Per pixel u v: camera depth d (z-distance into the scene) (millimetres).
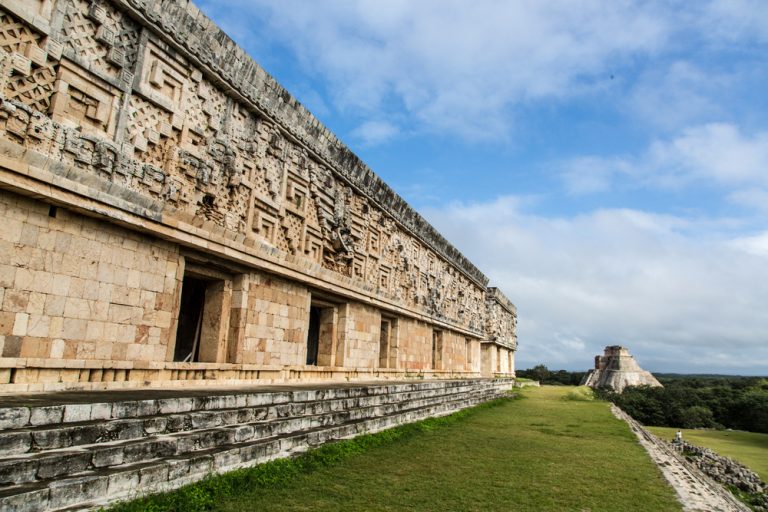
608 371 99188
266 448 8156
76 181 8234
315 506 6641
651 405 56375
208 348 12695
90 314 8852
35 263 8023
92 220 8945
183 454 6859
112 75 9219
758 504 13352
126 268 9562
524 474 9602
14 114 7582
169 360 10500
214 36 11219
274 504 6566
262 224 13523
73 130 8422
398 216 23438
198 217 10828
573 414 23156
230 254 11797
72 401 6730
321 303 17891
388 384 17672
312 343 21422
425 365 27844
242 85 12242
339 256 17812
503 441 13719
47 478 5141
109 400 7035
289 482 7637
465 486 8359
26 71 7809
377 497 7312
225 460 7203
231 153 12047
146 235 10039
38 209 8086
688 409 55844
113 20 9227
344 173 17797
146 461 6242
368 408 13109
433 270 29672
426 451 11367
